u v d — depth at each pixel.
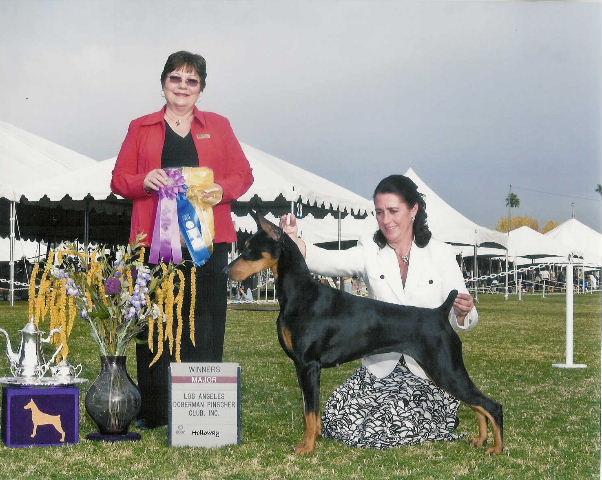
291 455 3.26
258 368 5.96
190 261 3.86
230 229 4.07
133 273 3.82
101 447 3.46
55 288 3.67
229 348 7.24
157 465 3.10
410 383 3.66
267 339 8.02
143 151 3.94
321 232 12.21
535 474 2.95
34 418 3.50
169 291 3.59
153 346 3.96
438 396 3.63
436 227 11.97
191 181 3.74
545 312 12.73
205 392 3.52
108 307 3.67
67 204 9.61
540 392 4.90
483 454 3.26
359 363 6.39
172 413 3.49
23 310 11.01
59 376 3.70
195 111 4.04
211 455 3.28
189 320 4.00
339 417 3.58
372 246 3.68
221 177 4.04
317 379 3.23
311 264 3.65
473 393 3.20
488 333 8.95
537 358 6.64
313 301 3.21
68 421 3.54
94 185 7.91
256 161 8.71
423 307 3.50
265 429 3.85
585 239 15.12
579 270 20.77
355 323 3.19
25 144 9.05
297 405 4.51
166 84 3.92
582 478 2.90
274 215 10.62
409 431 3.46
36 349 3.71
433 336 3.18
